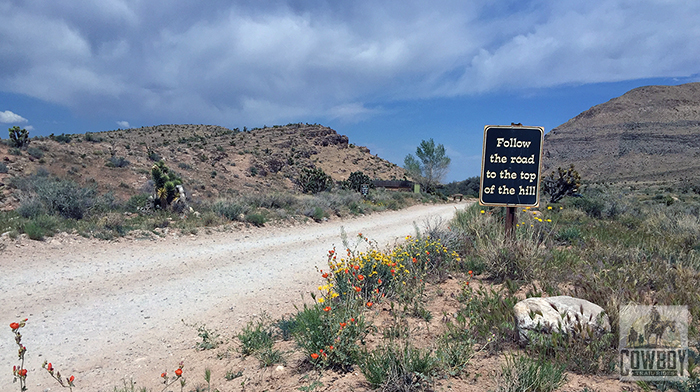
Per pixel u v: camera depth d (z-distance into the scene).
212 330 5.28
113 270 8.11
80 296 6.48
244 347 4.43
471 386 3.08
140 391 3.58
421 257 7.00
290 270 8.88
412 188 64.75
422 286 5.60
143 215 14.76
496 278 6.51
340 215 20.52
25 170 22.88
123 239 10.94
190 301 6.54
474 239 9.12
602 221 14.29
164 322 5.59
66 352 4.55
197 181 35.06
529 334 3.67
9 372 4.02
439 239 8.30
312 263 9.64
